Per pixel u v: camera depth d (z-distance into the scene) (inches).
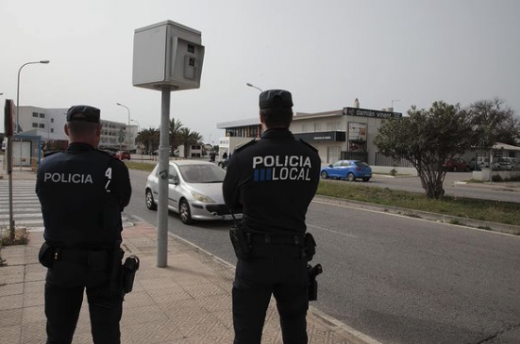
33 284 184.5
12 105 269.3
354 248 293.4
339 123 1756.9
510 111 2256.4
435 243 313.3
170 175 412.8
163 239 218.2
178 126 2957.7
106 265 90.7
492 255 279.1
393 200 547.8
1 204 486.9
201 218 360.5
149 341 134.3
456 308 183.9
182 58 199.2
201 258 240.1
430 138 568.1
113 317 93.2
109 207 90.7
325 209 493.7
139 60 207.9
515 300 195.0
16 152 1144.2
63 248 89.5
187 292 180.7
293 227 87.5
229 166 88.9
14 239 267.6
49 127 4554.6
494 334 158.1
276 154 86.4
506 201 615.8
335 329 148.5
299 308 90.2
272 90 91.0
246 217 87.7
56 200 88.6
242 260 87.5
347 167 1104.8
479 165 1715.1
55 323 91.4
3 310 154.9
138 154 3796.8
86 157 90.9
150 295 176.2
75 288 91.0
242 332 86.9
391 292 203.8
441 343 149.9
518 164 1524.4
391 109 1974.7
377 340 151.9
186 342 134.0
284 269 85.7
